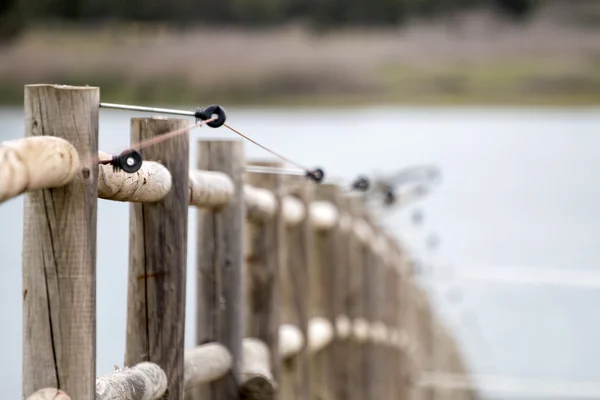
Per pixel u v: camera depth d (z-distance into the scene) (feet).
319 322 38.73
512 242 184.24
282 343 31.63
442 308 90.89
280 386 30.40
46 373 15.55
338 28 379.76
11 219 109.09
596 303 117.91
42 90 15.53
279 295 30.09
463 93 495.41
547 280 54.13
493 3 420.77
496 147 435.94
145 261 21.35
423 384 62.49
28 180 13.83
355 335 45.01
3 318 92.58
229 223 26.45
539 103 516.32
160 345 21.29
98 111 15.87
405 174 51.11
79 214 15.53
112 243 98.89
